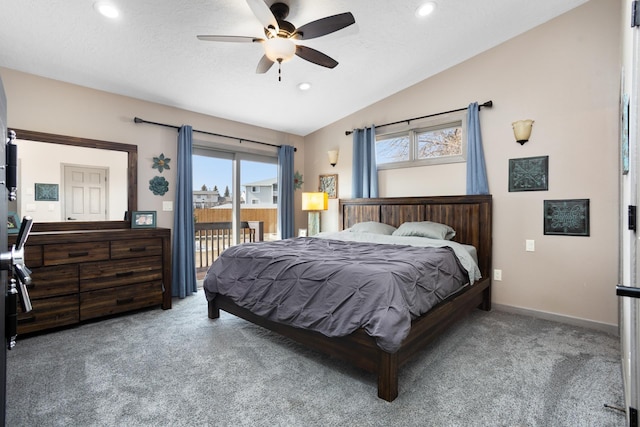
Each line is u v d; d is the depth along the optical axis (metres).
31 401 1.78
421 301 2.08
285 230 5.06
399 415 1.67
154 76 3.27
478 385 1.95
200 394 1.86
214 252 4.62
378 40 3.09
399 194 4.20
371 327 1.78
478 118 3.45
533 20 3.03
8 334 1.10
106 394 1.85
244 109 4.27
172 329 2.83
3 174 1.10
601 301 2.83
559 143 3.02
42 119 3.06
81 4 2.25
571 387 1.92
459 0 2.64
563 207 3.01
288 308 2.24
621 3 2.52
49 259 2.70
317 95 4.08
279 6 2.39
